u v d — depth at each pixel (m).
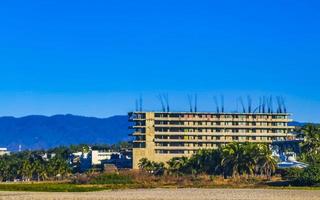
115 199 137.50
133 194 152.25
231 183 192.25
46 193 161.38
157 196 144.00
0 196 149.50
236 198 135.50
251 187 174.25
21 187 187.12
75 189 177.25
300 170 182.38
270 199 131.62
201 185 188.88
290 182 180.75
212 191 158.75
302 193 145.12
